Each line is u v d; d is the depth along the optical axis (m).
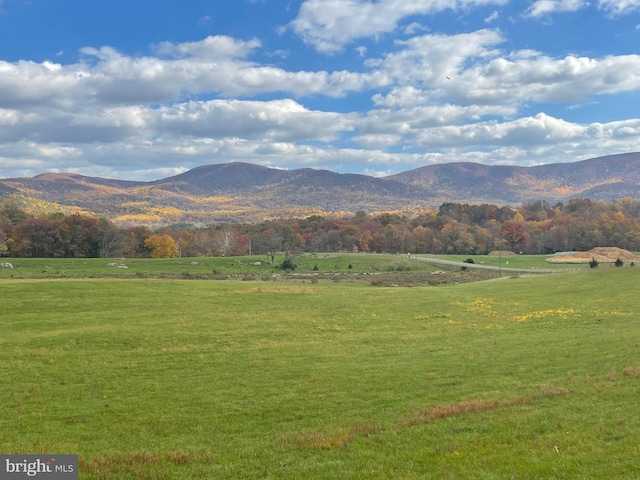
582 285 55.47
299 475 11.92
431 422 15.37
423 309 43.34
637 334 28.25
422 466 12.01
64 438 15.30
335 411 17.47
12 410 18.11
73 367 24.33
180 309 42.72
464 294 53.50
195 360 25.78
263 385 21.09
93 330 32.66
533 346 27.20
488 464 11.73
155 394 20.02
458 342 29.56
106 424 16.61
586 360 22.88
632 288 50.19
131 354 27.03
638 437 12.52
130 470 12.43
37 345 28.72
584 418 14.55
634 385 17.80
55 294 47.34
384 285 68.81
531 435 13.58
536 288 55.91
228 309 42.94
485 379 20.72
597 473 10.69
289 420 16.80
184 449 14.08
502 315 39.72
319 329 34.38
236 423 16.56
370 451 13.18
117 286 53.31
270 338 31.44
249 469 12.45
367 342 30.12
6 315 38.66
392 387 20.20
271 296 50.94
